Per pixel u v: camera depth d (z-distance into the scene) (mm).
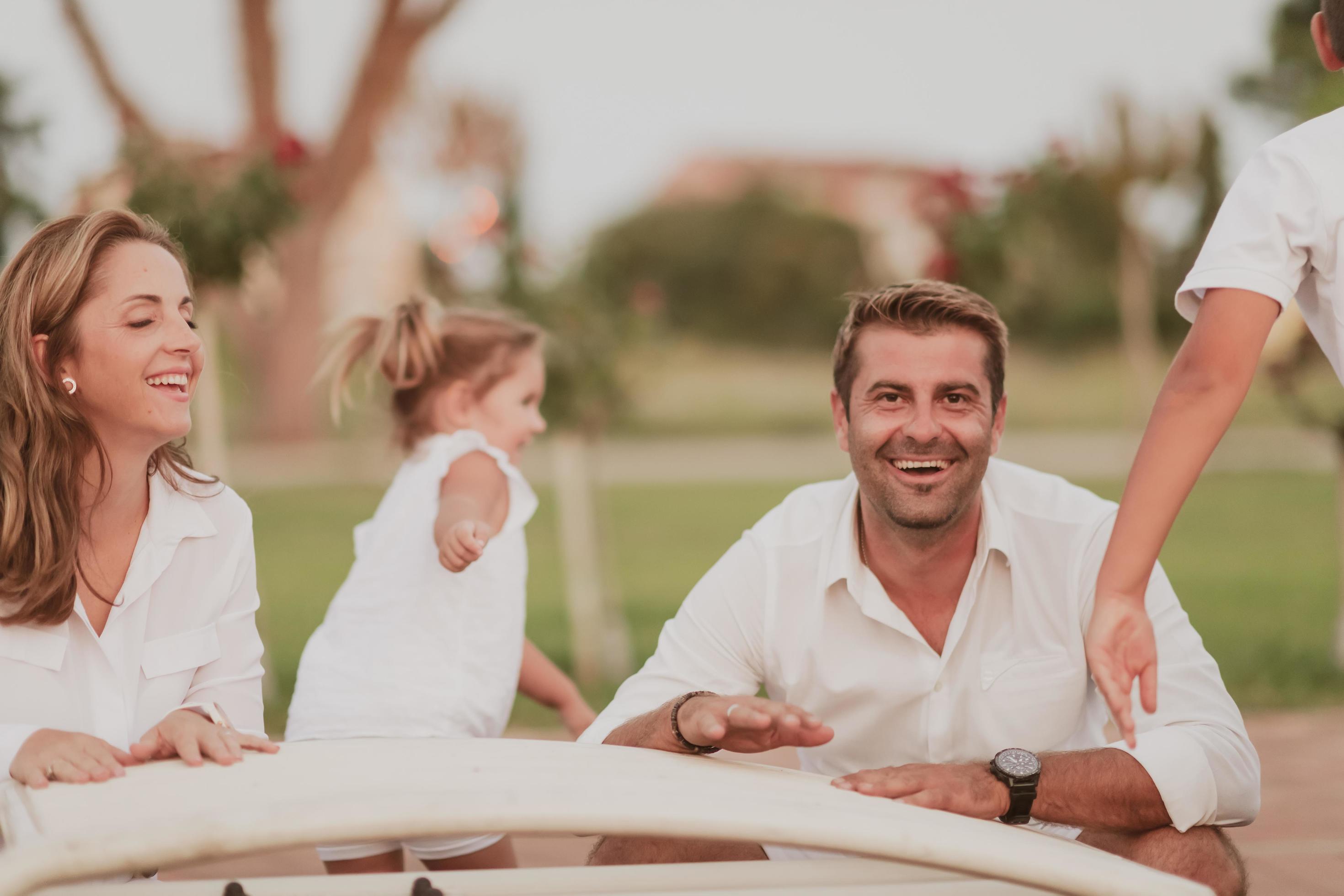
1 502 2488
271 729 6039
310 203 20625
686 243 46906
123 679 2584
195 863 1683
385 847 3275
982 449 2668
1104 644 2068
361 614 3465
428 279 7590
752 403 37688
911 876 2141
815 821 1826
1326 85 6523
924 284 2729
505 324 4039
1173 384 2174
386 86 20094
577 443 7656
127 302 2529
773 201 47531
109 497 2592
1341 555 7691
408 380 3928
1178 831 2410
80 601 2570
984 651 2764
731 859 2674
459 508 3404
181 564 2709
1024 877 1828
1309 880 3729
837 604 2812
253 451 24109
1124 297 18250
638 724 2463
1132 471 2172
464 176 7559
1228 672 7246
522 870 2125
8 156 6828
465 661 3375
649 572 11820
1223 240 2219
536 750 2312
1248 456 23547
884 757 2842
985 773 2342
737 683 2893
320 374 4129
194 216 5844
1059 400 36031
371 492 18766
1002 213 7777
